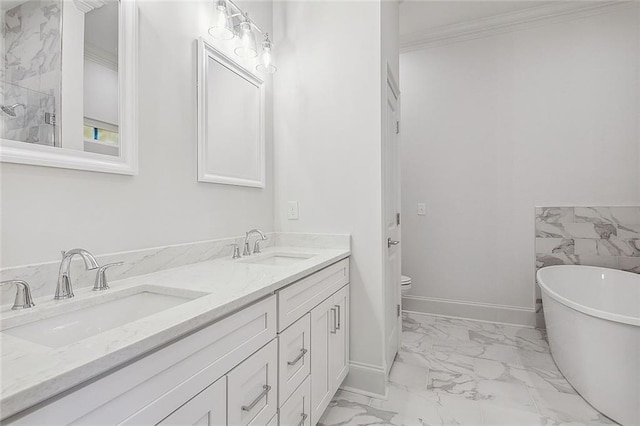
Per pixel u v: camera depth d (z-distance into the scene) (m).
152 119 1.28
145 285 1.07
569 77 2.76
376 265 1.88
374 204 1.89
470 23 2.98
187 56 1.46
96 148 1.06
